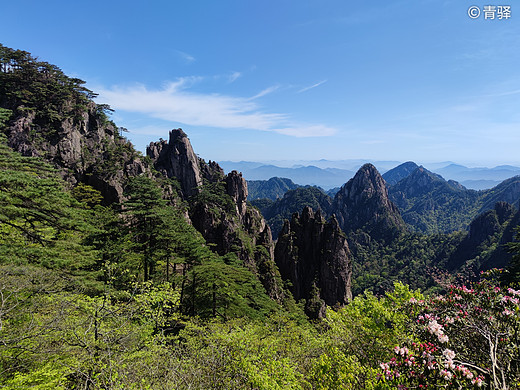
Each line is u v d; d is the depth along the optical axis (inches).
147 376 383.9
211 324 762.8
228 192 3671.3
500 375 237.3
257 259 2901.1
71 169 2327.8
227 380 393.4
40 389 307.3
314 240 3230.8
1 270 394.6
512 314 264.7
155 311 589.3
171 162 3590.1
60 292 449.1
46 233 600.7
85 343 384.8
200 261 1273.4
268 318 1254.3
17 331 357.4
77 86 2896.2
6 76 2603.3
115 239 1077.8
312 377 394.9
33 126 2379.4
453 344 273.0
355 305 500.1
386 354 410.6
